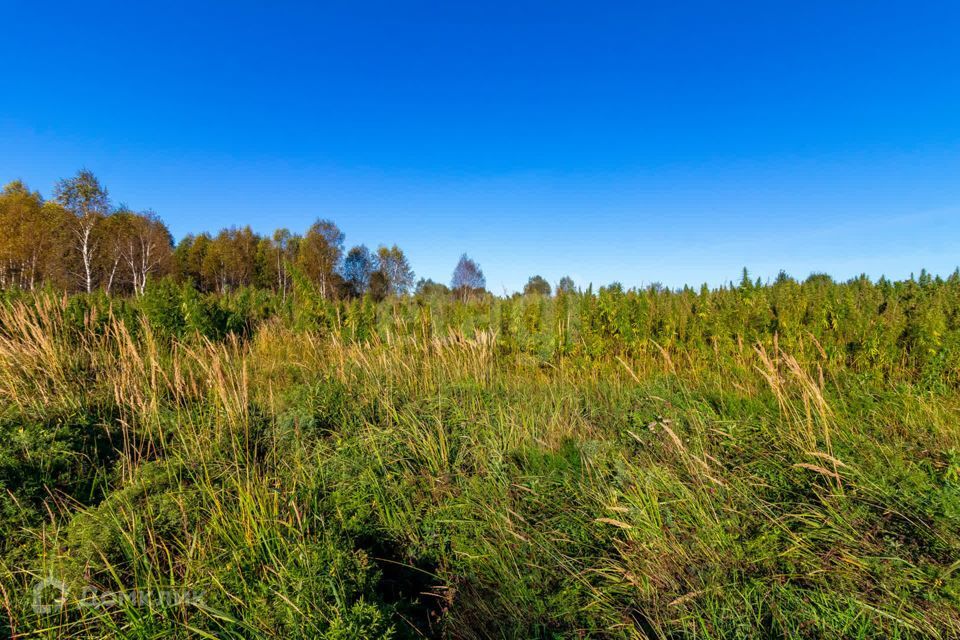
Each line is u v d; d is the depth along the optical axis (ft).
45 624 6.59
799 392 16.61
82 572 7.34
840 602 7.50
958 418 13.93
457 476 12.18
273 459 12.26
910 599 7.38
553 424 14.58
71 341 21.04
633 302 25.32
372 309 32.07
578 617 8.08
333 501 10.62
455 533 10.37
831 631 7.01
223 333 28.78
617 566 8.86
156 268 112.37
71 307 23.48
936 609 7.11
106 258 103.65
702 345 23.34
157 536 8.50
